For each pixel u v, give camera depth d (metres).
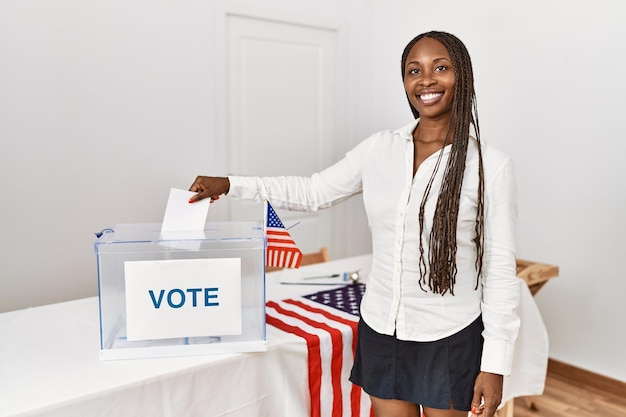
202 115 3.12
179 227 1.49
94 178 2.79
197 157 3.13
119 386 1.26
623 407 2.65
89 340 1.52
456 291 1.27
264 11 3.29
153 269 1.38
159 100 2.96
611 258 2.74
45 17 2.57
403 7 3.57
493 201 1.24
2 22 2.47
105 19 2.74
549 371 3.00
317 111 3.67
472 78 1.27
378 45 3.78
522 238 3.08
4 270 2.58
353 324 1.69
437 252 1.23
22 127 2.56
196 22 3.04
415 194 1.27
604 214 2.75
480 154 1.24
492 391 1.24
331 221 3.81
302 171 3.66
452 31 3.29
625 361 2.74
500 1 3.04
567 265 2.91
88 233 2.80
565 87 2.83
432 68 1.26
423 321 1.28
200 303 1.41
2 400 1.19
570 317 2.92
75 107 2.70
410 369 1.30
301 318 1.74
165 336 1.41
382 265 1.33
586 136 2.77
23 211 2.61
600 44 2.68
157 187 3.00
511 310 1.24
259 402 1.50
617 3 2.61
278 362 1.53
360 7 3.72
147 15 2.86
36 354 1.43
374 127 3.89
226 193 1.53
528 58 2.96
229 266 1.41
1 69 2.49
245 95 3.34
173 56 2.98
